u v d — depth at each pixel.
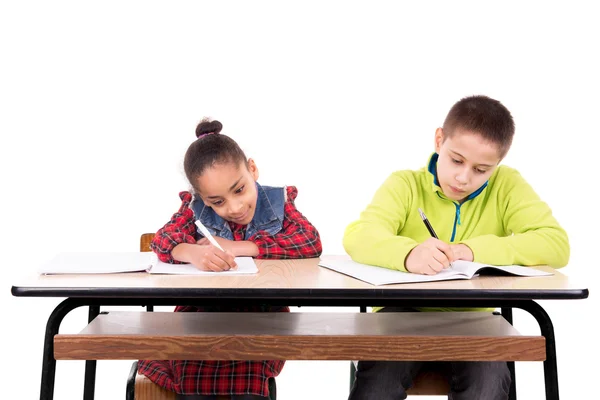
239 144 2.80
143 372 2.58
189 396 2.56
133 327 2.37
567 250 2.59
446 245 2.40
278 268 2.51
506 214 2.76
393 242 2.47
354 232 2.60
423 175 2.82
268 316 2.52
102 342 2.24
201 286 2.23
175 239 2.60
